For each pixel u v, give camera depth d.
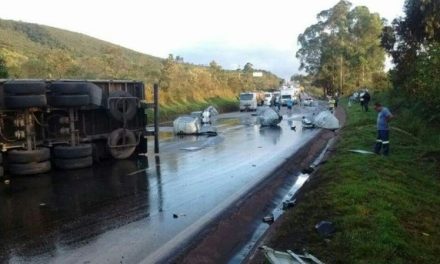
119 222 8.71
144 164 15.22
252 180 12.28
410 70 24.34
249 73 103.88
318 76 85.31
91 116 15.84
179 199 10.39
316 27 88.44
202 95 53.75
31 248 7.39
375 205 7.93
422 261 5.91
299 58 92.31
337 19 81.44
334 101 46.97
